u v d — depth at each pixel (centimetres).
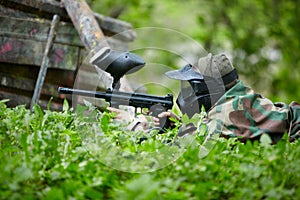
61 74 784
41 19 766
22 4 744
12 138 508
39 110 549
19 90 750
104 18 856
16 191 378
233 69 562
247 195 396
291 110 577
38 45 754
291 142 556
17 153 462
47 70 770
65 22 787
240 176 423
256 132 537
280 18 1656
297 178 425
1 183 385
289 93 1703
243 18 1652
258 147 490
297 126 562
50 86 771
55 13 776
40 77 732
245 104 546
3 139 495
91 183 399
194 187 396
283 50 1686
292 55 1683
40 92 736
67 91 557
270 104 560
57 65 773
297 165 433
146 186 363
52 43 752
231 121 535
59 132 514
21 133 505
